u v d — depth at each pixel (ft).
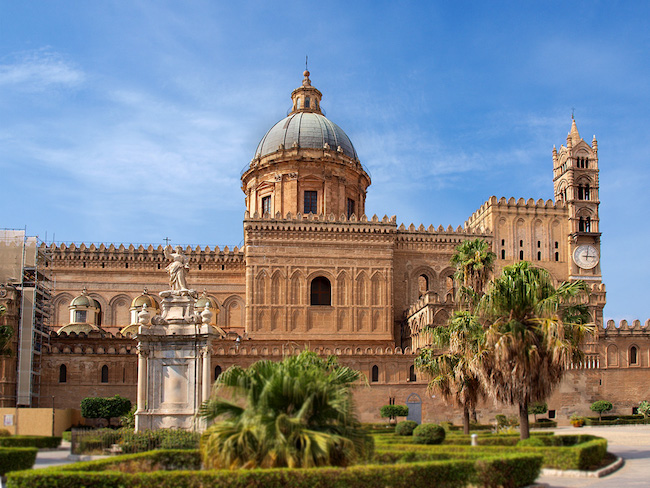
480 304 135.44
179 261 153.17
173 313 149.18
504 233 297.12
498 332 128.98
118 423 203.92
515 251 296.10
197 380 144.97
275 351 238.48
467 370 154.30
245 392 91.66
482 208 308.60
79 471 82.17
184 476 78.64
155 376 145.79
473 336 149.28
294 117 326.44
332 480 79.92
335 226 283.38
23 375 218.59
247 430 86.58
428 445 116.47
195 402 144.05
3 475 102.22
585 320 140.67
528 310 132.98
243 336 270.26
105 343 246.47
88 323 265.95
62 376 229.25
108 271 288.92
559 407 247.91
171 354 146.30
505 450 111.75
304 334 273.54
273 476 79.05
